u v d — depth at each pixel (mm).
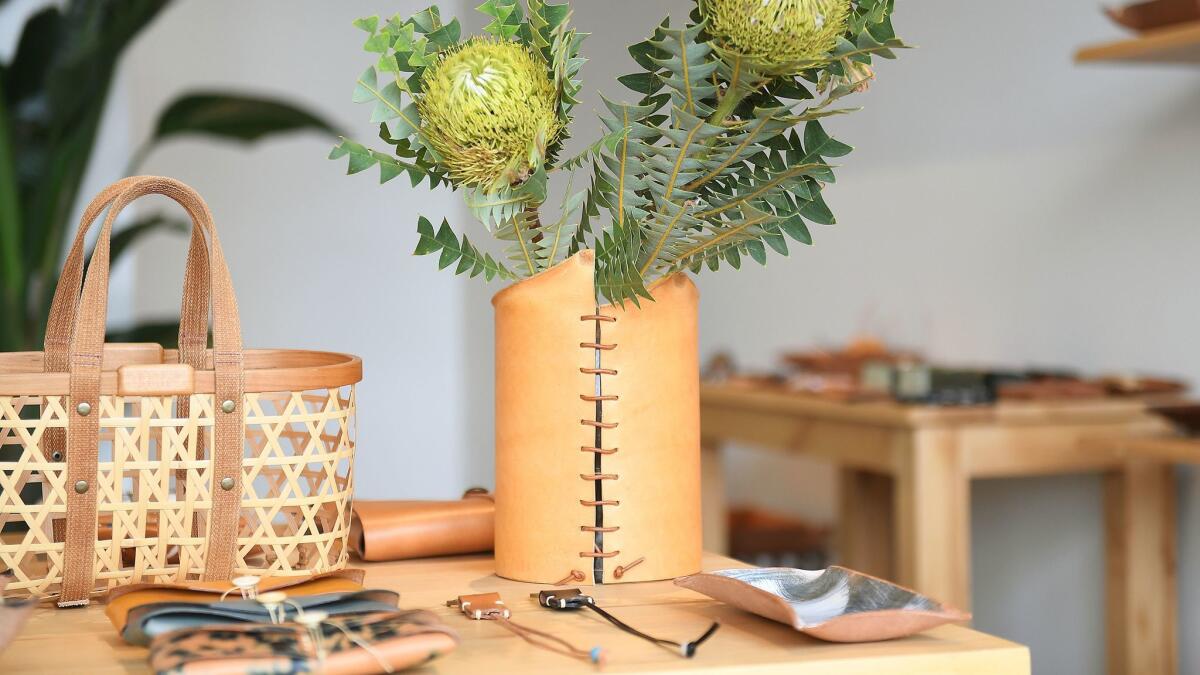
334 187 3926
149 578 845
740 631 771
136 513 831
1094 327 2537
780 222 892
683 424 935
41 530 838
